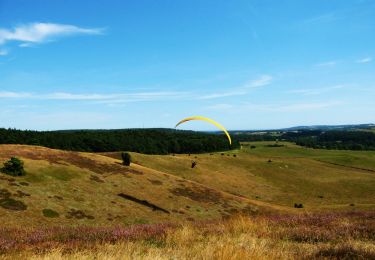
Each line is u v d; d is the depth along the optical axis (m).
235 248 8.42
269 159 182.50
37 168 73.00
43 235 12.88
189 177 137.88
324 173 168.38
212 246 9.40
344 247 9.43
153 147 168.75
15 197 56.56
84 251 8.89
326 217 18.05
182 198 84.12
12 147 86.38
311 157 197.50
